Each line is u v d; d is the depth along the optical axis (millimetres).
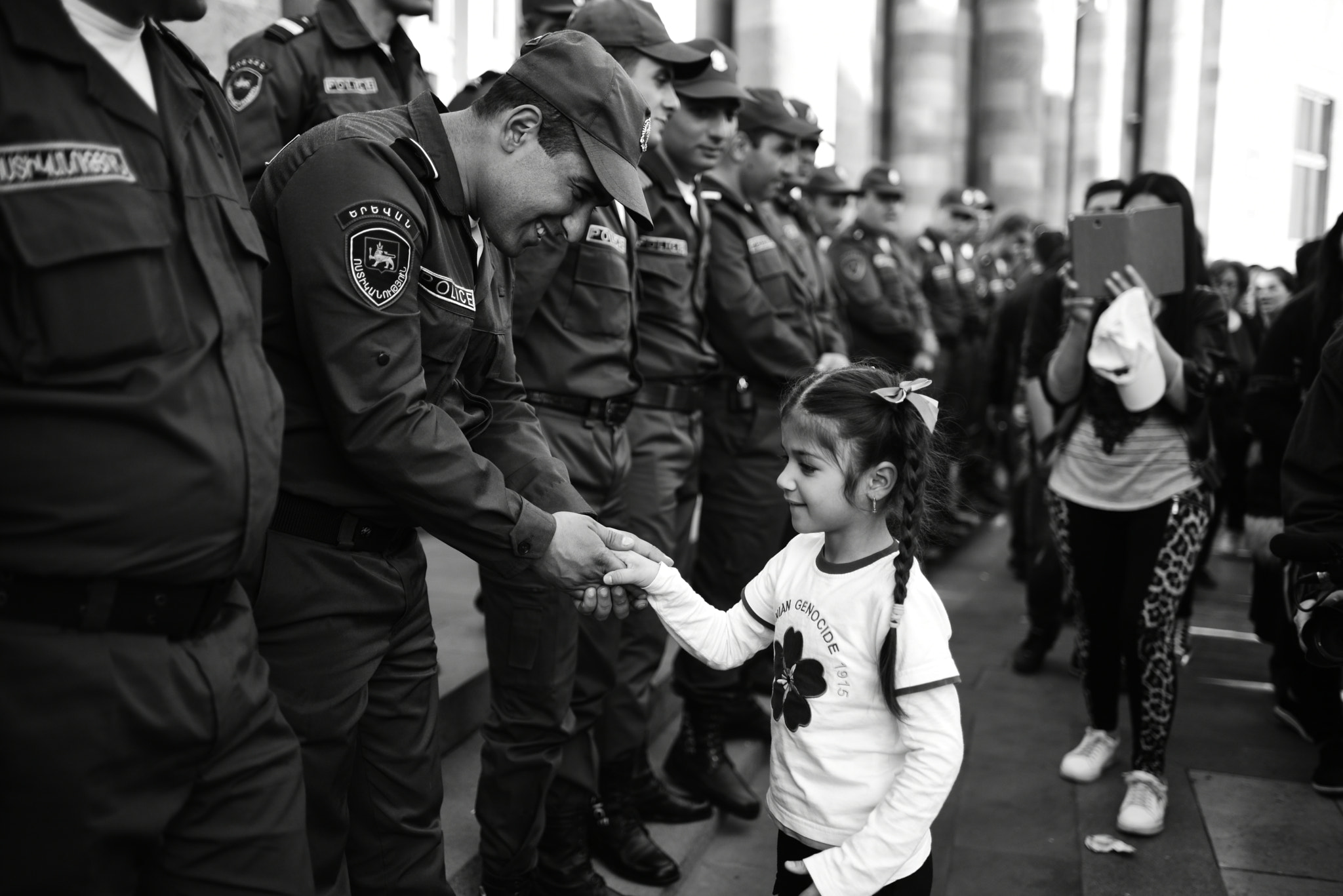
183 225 1505
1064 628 5797
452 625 4109
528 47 2014
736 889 3141
